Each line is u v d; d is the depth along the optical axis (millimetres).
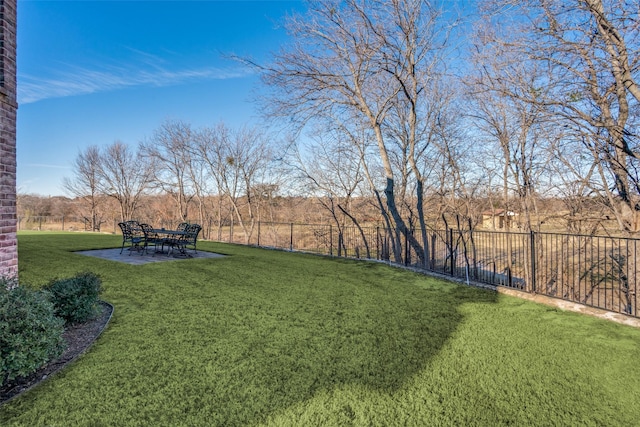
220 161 22141
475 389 2564
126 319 3842
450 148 12383
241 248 12570
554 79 5645
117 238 13891
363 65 9938
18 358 2271
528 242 7004
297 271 7516
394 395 2445
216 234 22703
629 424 2180
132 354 2949
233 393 2391
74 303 3518
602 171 6895
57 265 6695
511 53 6555
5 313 2326
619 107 5848
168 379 2549
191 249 11000
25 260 7074
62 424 2002
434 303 5098
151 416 2102
